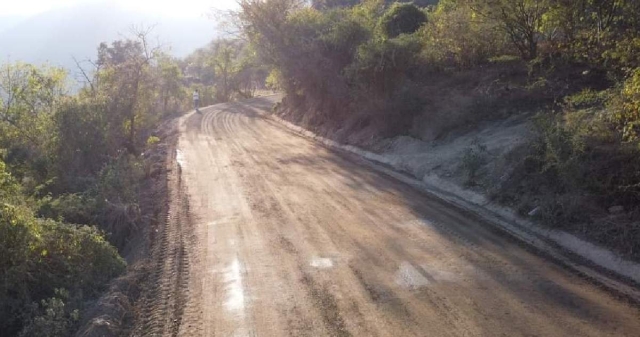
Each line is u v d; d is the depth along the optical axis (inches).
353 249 366.3
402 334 246.4
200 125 1299.2
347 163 698.2
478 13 717.9
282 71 1187.9
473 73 729.0
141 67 944.3
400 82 767.1
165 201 539.5
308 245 380.5
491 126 593.9
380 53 773.3
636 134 374.9
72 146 724.7
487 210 439.2
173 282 331.3
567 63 644.7
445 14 821.2
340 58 976.9
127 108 900.0
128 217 473.4
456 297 281.1
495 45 766.5
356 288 301.1
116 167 609.6
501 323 249.8
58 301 301.1
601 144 390.3
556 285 287.7
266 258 360.2
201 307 292.8
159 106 1849.2
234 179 629.3
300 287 307.9
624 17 586.9
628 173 356.5
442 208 455.2
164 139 1063.0
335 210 469.1
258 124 1267.2
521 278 300.2
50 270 337.1
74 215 486.0
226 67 2760.8
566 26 650.8
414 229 401.7
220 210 495.2
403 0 1763.0
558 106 559.5
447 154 583.8
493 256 337.1
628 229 319.9
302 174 637.9
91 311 297.0
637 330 235.9
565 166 385.7
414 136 692.1
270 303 289.9
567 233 352.2
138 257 386.6
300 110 1195.9
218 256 371.2
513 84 647.8
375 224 420.5
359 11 1133.7
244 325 267.0
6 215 324.2
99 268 352.5
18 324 303.6
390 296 287.7
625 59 465.7
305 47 1050.7
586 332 236.4
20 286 315.9
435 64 790.5
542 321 249.0
